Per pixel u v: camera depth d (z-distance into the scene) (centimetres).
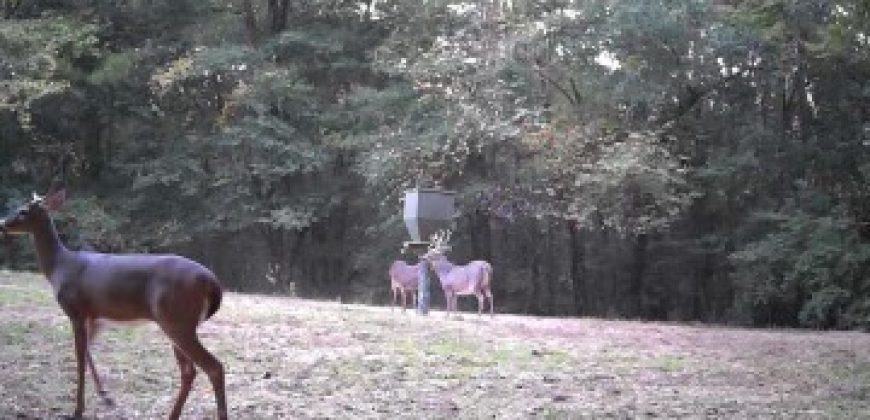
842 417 773
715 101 2694
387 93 2709
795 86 2569
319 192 3011
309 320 1244
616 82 2495
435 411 745
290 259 3142
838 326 2247
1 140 2848
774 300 2481
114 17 2958
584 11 2467
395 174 2597
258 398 760
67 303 624
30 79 2358
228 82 2909
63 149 2903
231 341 1040
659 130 2441
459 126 2456
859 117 2506
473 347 1141
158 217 2952
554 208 2567
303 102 2919
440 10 2770
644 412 769
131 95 2933
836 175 2508
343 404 756
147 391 766
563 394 855
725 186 2558
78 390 639
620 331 1477
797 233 2302
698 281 2944
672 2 2345
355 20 3148
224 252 3186
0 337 956
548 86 2709
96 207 2698
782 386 966
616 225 2445
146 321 614
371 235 3030
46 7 2811
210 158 2933
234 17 3100
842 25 1853
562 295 3077
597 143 2450
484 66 2512
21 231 633
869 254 2169
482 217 2850
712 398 862
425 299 1513
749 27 2327
